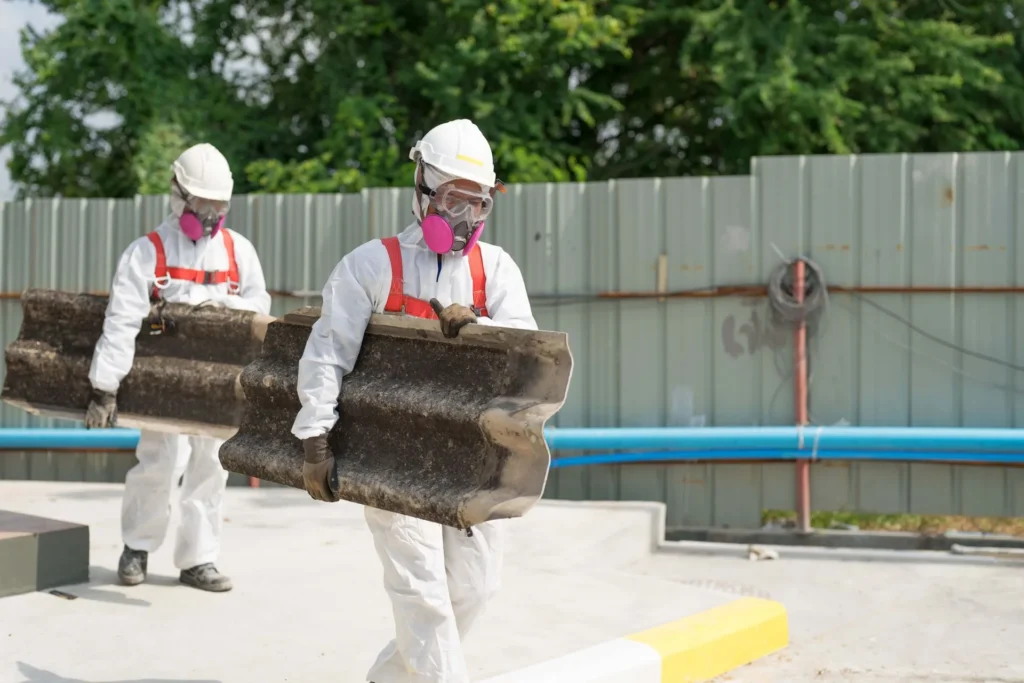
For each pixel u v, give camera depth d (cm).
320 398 350
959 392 787
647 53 1481
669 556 759
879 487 802
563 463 827
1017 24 1370
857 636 559
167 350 530
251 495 846
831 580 686
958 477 790
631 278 837
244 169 1391
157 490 553
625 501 838
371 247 357
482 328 328
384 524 350
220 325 514
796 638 554
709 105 1466
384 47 1466
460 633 367
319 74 1459
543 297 849
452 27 1357
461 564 359
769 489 821
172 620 505
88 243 944
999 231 777
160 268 530
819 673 495
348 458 356
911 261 791
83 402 550
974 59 1288
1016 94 1317
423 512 328
